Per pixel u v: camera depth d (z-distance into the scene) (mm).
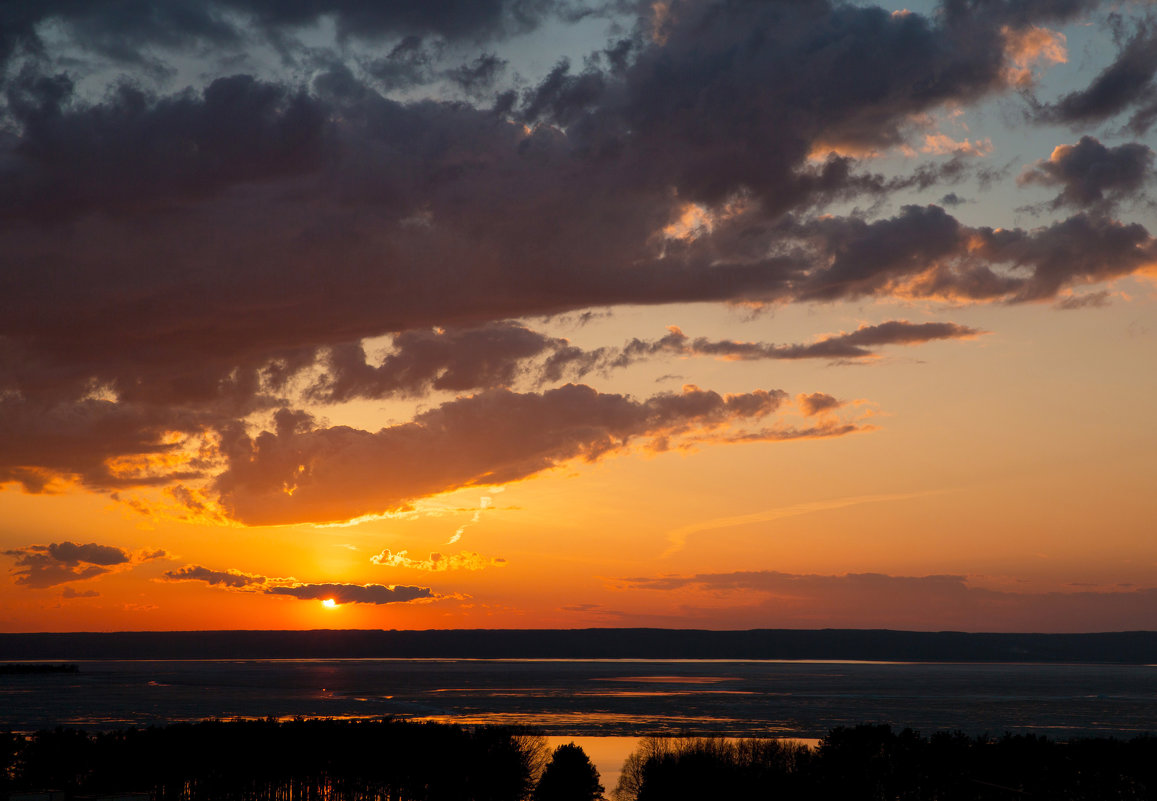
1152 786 110875
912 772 114625
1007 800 111438
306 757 120000
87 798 93562
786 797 112125
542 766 133000
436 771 119562
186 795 118062
